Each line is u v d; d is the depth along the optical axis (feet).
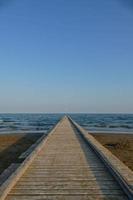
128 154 55.62
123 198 19.36
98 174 26.04
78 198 19.33
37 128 160.15
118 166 29.40
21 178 24.47
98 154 35.65
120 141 81.82
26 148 64.64
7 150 60.85
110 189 21.31
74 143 50.44
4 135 105.40
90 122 245.24
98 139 88.28
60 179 24.21
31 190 20.99
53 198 19.29
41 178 24.53
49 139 57.11
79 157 35.50
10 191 20.70
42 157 35.40
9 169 32.99
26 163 28.30
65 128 87.25
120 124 211.61
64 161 32.60
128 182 21.13
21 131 134.51
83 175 25.66
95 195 19.94
